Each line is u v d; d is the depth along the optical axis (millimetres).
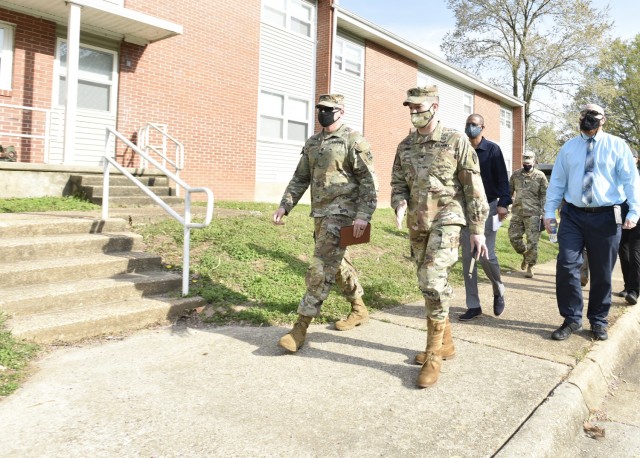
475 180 3426
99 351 3775
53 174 8406
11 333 3660
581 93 32438
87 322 4051
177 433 2574
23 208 7145
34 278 4543
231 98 12672
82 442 2463
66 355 3662
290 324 4605
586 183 4332
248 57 13094
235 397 3021
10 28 9055
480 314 5117
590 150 4363
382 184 18141
